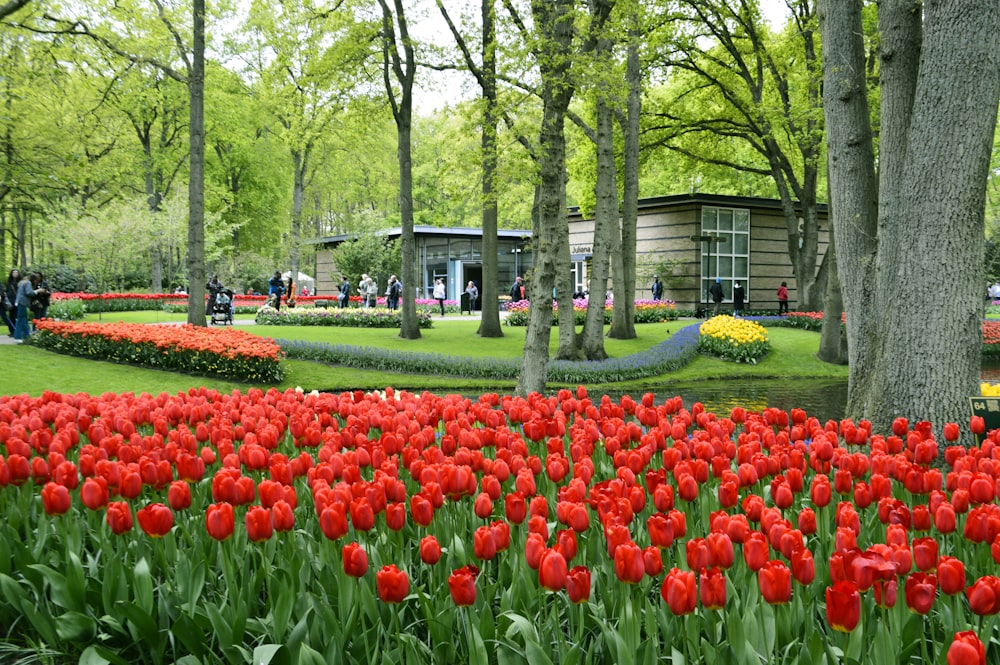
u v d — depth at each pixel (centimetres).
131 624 317
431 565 332
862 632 277
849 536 286
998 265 3734
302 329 2677
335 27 2150
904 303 650
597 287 2139
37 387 1528
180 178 5034
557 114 1227
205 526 379
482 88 2009
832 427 523
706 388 1898
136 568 324
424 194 6669
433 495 355
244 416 545
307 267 6875
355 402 684
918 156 636
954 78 616
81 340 1894
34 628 358
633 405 607
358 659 293
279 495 359
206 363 1733
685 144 3506
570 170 3155
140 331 1848
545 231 1215
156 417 546
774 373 2162
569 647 291
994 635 283
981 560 335
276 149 5134
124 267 4334
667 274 3906
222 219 4822
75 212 3709
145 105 4400
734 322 2417
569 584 261
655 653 262
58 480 399
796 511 401
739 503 414
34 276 2419
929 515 321
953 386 632
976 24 608
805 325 3008
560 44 1261
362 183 6531
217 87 4566
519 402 610
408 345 2305
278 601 302
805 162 3098
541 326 1216
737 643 262
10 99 2700
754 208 4034
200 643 310
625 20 2062
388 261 4572
